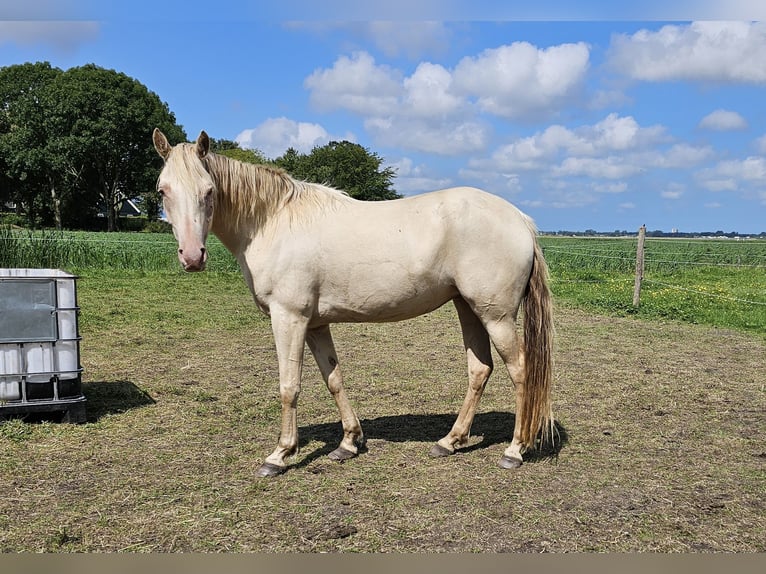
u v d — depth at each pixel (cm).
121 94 4688
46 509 300
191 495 318
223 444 399
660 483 333
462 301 374
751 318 925
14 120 4856
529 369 349
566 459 371
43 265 1420
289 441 354
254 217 344
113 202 4988
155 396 514
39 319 424
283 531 279
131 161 4891
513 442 363
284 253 339
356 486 331
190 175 313
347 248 338
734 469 354
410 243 335
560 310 1059
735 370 618
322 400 509
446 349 732
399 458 376
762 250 2909
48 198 5062
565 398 514
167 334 799
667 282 1457
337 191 365
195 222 312
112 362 641
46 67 5281
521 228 344
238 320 910
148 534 277
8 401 422
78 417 436
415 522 288
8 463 359
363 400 512
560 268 1862
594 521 288
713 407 486
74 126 4572
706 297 1118
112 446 392
